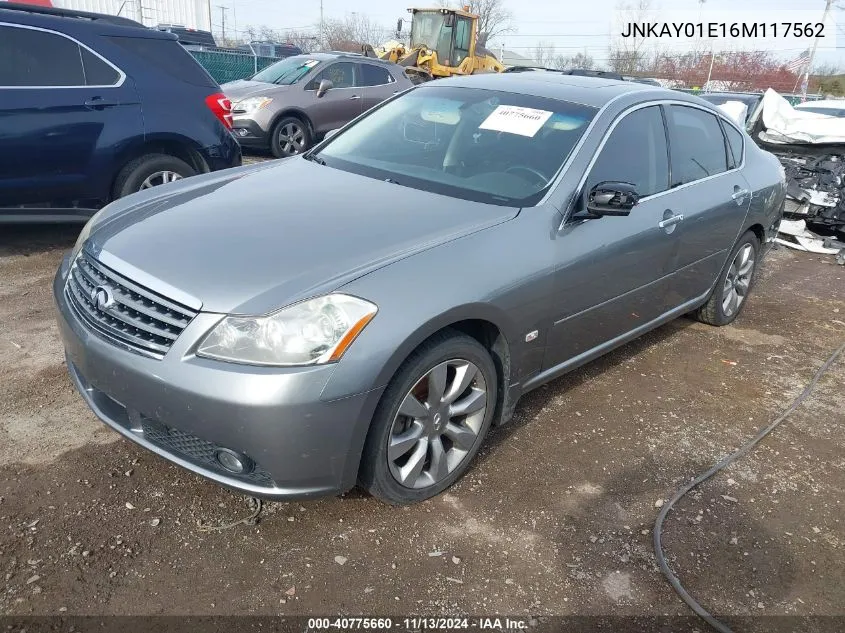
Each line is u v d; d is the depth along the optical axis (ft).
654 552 9.01
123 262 8.54
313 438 7.68
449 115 12.74
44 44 17.28
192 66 20.20
